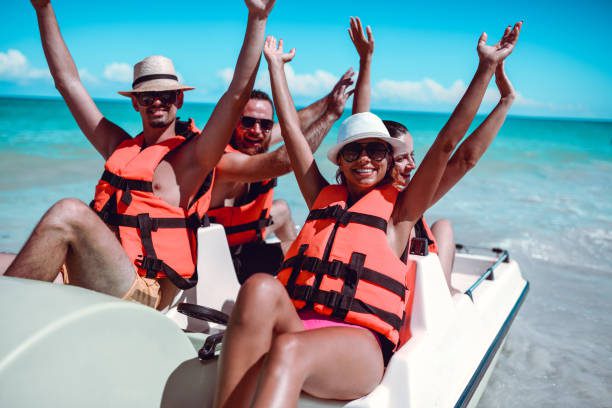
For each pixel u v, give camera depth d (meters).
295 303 2.12
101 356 1.61
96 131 3.28
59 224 2.00
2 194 8.20
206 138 2.74
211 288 2.77
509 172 14.23
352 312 2.02
